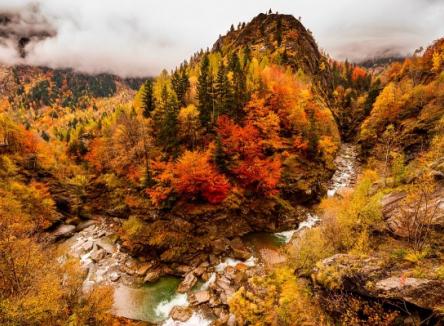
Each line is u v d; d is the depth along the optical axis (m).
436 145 32.09
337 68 176.25
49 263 25.44
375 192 29.77
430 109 57.09
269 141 54.72
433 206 19.97
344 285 18.19
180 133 54.12
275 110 62.50
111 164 61.75
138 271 37.50
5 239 23.52
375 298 16.33
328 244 26.12
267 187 48.31
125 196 53.44
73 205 58.09
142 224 44.56
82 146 79.94
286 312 21.52
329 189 59.25
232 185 47.91
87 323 24.19
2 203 42.62
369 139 75.50
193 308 30.41
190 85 70.56
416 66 92.19
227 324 26.72
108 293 27.05
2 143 59.88
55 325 21.70
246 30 146.75
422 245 17.67
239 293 27.81
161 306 31.39
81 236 49.19
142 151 55.03
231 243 42.16
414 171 28.06
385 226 22.08
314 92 95.12
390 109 71.94
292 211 50.41
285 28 136.50
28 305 19.77
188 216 43.78
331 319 18.67
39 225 44.31
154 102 65.88
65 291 24.52
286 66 105.56
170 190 44.88
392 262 17.69
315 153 60.31
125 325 28.17
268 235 45.31
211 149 49.59
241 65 81.12
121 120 64.31
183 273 37.03
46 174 61.66
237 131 50.16
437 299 13.92
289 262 28.56
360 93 144.62
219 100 59.03
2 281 22.00
